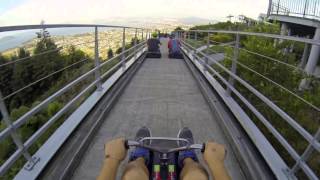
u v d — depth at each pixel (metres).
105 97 6.08
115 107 6.09
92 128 4.50
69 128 4.22
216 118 5.44
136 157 2.27
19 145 3.00
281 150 4.75
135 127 5.06
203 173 1.97
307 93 6.13
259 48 7.90
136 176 1.89
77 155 3.72
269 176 3.21
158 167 2.06
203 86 7.45
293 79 6.96
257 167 3.36
